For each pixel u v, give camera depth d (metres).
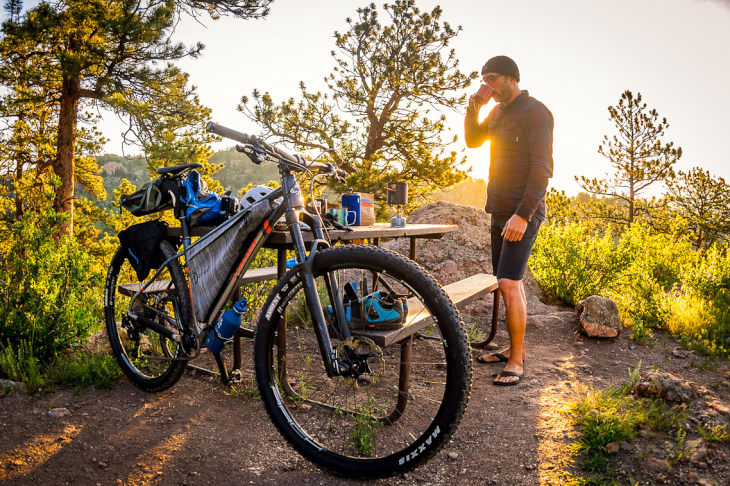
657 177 20.86
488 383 3.03
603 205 22.19
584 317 4.00
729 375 3.17
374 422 2.31
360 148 17.52
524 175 2.94
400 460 1.80
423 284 1.76
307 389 2.61
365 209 3.48
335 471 1.90
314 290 1.94
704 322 4.14
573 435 2.27
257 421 2.38
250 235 2.23
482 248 5.56
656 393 2.61
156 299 2.68
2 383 2.58
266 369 2.05
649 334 4.11
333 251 1.91
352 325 2.08
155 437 2.19
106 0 13.40
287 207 2.07
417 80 16.25
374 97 16.72
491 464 2.08
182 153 15.16
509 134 2.94
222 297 2.32
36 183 16.20
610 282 5.16
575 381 3.05
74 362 2.82
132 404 2.52
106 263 18.73
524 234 2.94
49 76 13.62
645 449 2.14
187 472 1.94
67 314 2.99
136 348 2.85
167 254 2.59
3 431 2.16
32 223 3.19
